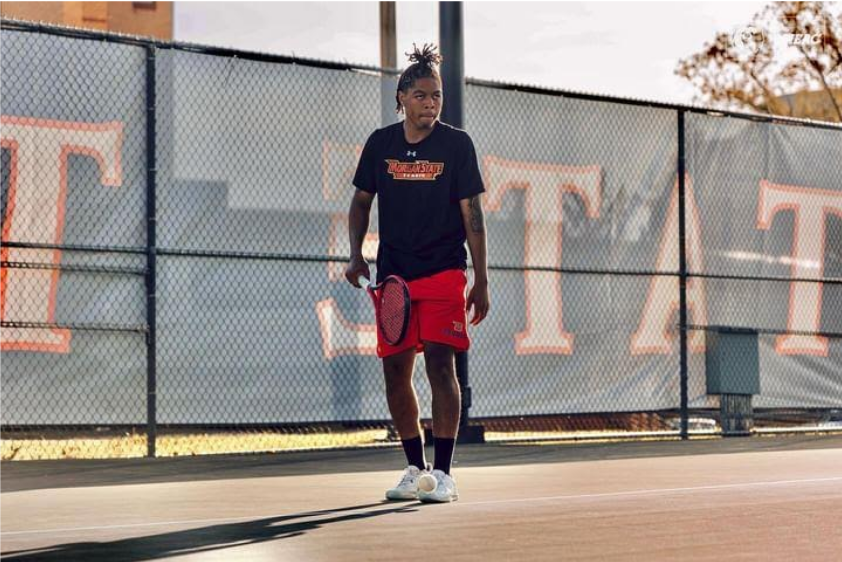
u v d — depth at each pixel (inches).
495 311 511.5
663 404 551.2
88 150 435.5
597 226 536.7
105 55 438.6
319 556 184.9
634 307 544.1
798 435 581.0
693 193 563.8
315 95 474.3
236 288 458.9
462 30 498.3
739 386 561.3
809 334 593.0
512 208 516.7
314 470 380.8
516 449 468.8
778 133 590.2
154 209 442.6
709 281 566.9
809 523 223.8
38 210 429.1
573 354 528.7
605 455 438.9
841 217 608.1
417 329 272.8
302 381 470.6
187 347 450.0
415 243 271.0
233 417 457.4
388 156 274.5
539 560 179.0
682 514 239.0
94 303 435.5
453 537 205.9
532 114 523.2
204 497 289.9
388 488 313.6
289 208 469.4
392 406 276.1
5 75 426.3
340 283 478.6
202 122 454.3
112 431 504.1
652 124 552.7
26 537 214.2
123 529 224.2
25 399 427.5
